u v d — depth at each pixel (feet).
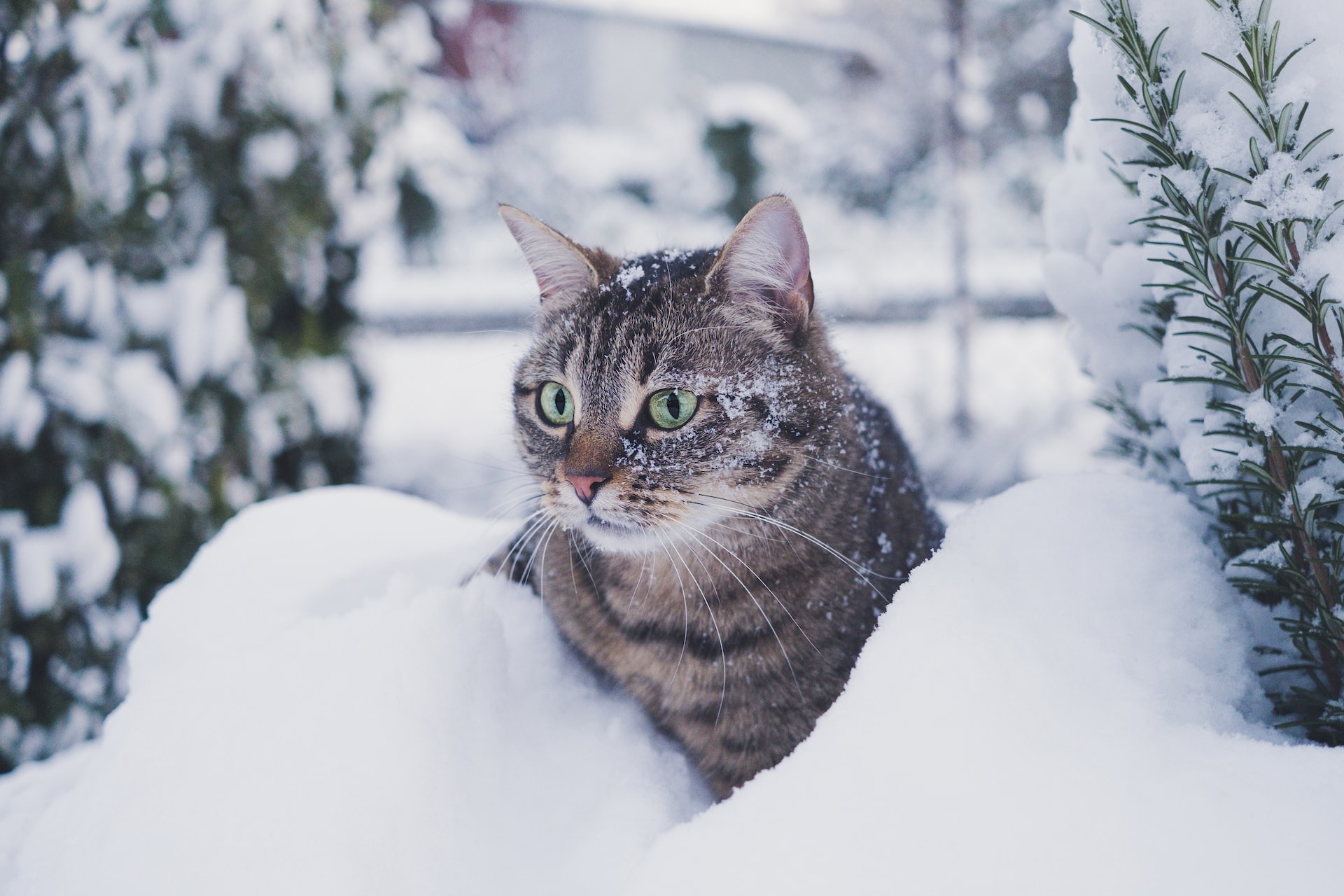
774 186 8.27
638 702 1.40
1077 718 1.02
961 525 1.18
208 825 1.08
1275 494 1.11
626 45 11.04
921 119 8.29
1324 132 1.04
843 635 1.35
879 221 8.25
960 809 0.98
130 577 2.19
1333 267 1.03
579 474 1.37
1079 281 1.27
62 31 2.02
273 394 2.65
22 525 2.05
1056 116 6.40
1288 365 1.10
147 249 2.28
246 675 1.20
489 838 1.13
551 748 1.27
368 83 2.65
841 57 9.52
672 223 8.34
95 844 1.10
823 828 1.01
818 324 1.48
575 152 8.79
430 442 4.67
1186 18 1.08
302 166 2.57
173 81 2.23
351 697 1.14
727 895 1.00
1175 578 1.12
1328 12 1.04
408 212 3.44
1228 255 1.08
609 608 1.40
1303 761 0.97
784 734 1.35
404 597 1.29
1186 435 1.18
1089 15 1.13
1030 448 4.33
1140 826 0.95
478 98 8.11
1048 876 0.94
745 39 11.82
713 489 1.36
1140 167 1.18
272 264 2.57
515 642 1.36
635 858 1.13
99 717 2.13
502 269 6.73
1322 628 1.11
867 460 1.47
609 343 1.42
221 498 2.34
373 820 1.07
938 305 5.53
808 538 1.34
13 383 1.98
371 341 3.38
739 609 1.36
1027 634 1.07
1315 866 0.91
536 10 10.23
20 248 2.09
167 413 2.12
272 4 2.31
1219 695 1.08
